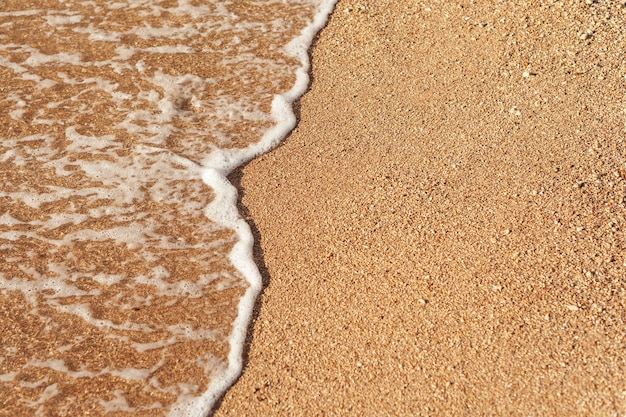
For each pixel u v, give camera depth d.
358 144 5.39
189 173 5.34
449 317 4.06
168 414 3.81
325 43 6.52
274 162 5.36
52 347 4.19
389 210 4.80
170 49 6.55
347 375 3.85
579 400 3.57
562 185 4.79
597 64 5.79
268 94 6.02
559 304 4.04
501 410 3.58
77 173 5.38
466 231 4.56
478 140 5.25
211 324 4.29
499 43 6.15
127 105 5.97
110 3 7.20
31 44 6.64
